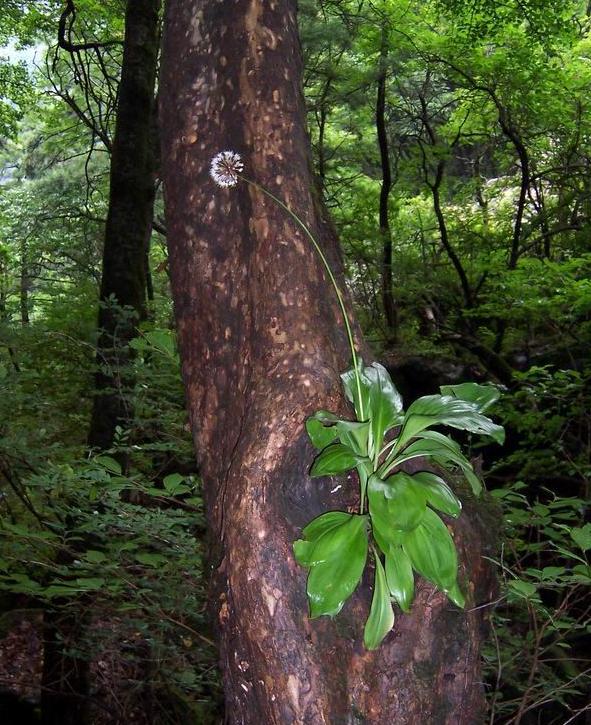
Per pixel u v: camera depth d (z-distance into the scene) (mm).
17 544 3449
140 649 4266
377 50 10727
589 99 11148
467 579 2035
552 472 6203
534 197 13461
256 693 1836
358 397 2086
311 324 2109
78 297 9383
